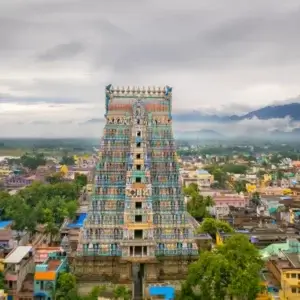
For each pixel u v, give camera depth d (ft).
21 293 492.54
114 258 549.95
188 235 563.89
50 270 513.04
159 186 573.74
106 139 584.40
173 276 546.26
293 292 457.27
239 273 438.40
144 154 564.71
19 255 524.11
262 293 478.18
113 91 595.88
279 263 532.73
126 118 590.55
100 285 518.78
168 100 599.57
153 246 542.16
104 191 568.00
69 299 480.23
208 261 465.47
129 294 504.84
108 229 558.15
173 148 587.27
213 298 451.53
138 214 547.49
